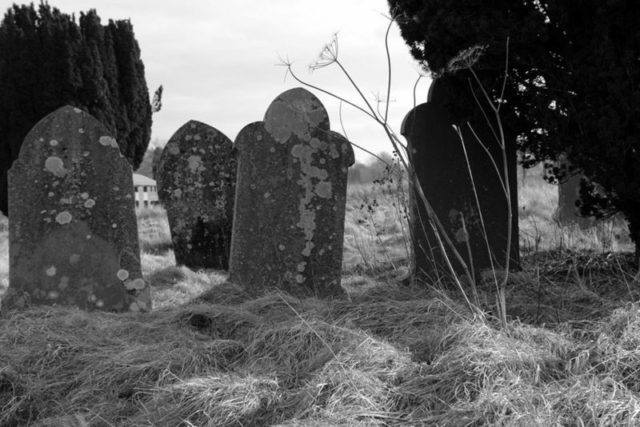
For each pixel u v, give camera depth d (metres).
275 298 5.49
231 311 5.05
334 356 3.77
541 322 4.48
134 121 16.94
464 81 6.70
